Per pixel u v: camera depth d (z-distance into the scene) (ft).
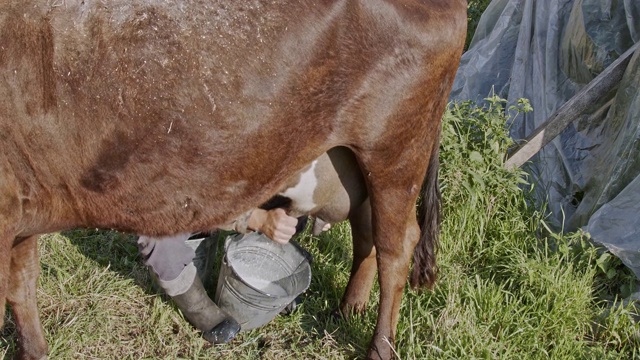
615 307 12.77
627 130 13.83
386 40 9.73
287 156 9.84
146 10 8.61
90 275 12.84
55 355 11.39
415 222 11.60
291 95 9.41
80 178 8.98
